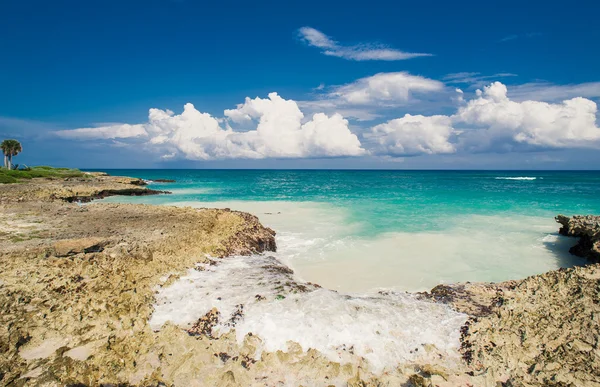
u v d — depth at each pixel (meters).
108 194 39.97
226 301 9.09
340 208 27.73
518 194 39.81
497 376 6.31
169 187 56.88
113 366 6.34
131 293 9.20
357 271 12.68
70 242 11.68
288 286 10.16
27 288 8.98
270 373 6.38
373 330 7.80
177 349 6.90
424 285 11.46
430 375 6.31
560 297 8.97
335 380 6.27
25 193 31.36
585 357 6.65
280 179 93.56
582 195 38.12
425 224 20.66
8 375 5.96
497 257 14.25
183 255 12.31
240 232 15.76
